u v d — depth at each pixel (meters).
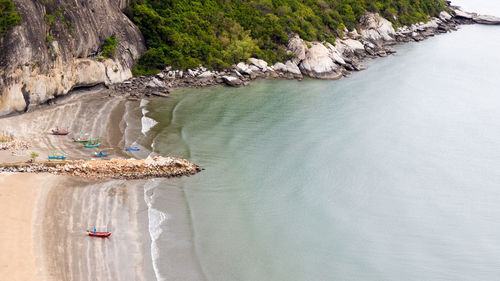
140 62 97.75
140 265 41.00
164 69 99.44
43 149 59.34
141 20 101.25
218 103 88.69
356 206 54.97
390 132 77.81
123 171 56.31
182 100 88.31
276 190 57.62
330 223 51.38
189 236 46.84
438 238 49.06
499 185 60.38
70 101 78.94
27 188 48.78
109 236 43.84
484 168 65.19
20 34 67.69
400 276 43.25
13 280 35.25
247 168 62.69
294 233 49.31
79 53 82.25
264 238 48.06
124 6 100.75
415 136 76.38
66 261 39.06
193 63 102.19
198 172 60.38
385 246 47.66
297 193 57.22
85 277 37.81
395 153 69.56
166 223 48.38
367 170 63.81
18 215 43.66
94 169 55.12
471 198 57.09
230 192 56.38
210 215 51.19
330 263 44.84
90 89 84.88
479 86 105.75
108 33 91.44
